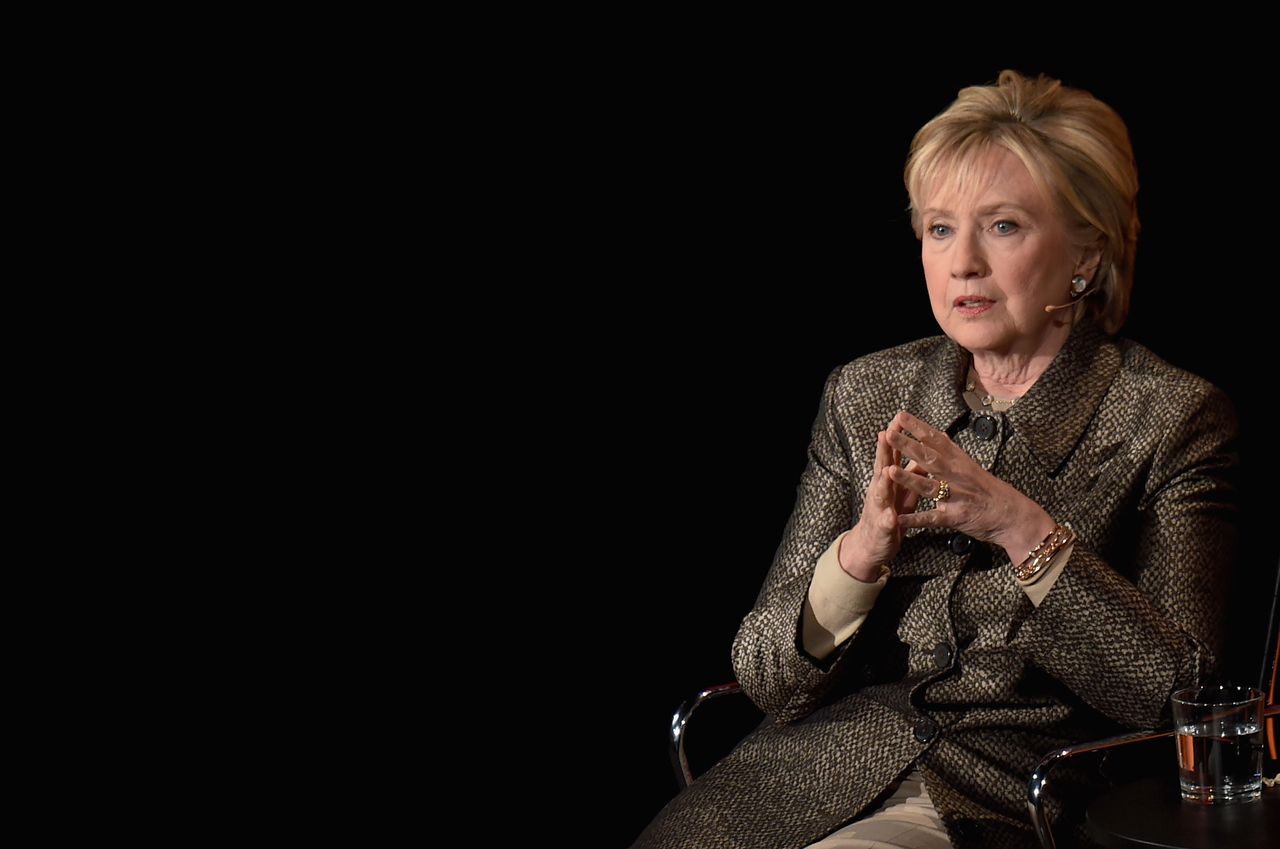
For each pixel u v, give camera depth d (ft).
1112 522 26.13
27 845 46.44
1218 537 25.91
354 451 59.36
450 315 60.08
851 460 28.66
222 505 57.98
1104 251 27.61
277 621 57.52
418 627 57.98
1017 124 26.78
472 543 60.03
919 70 55.83
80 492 56.49
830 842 25.16
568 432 61.11
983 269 26.94
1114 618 24.81
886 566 26.35
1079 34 51.26
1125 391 26.94
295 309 58.65
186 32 55.88
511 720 54.08
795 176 58.54
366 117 58.13
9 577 55.36
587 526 60.85
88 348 56.49
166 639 56.13
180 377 57.57
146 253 56.80
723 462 60.85
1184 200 49.42
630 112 59.21
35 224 55.52
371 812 48.93
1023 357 27.99
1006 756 25.99
